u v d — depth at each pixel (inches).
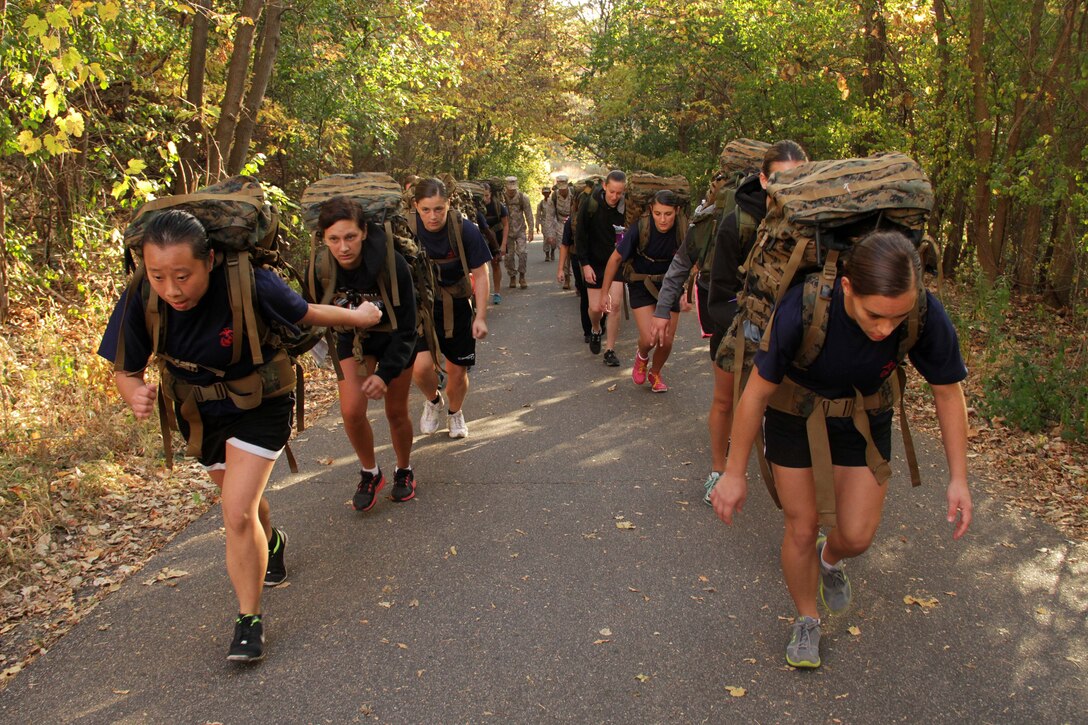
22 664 135.0
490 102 1031.6
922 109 443.5
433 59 586.6
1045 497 195.3
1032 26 381.4
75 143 324.2
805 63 547.2
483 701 123.7
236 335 126.0
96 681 130.1
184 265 114.9
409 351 174.9
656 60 720.3
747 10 599.8
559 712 121.1
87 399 241.6
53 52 266.5
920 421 255.6
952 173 411.8
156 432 231.8
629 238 271.1
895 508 190.1
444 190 222.8
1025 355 292.8
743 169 198.1
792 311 112.7
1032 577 157.0
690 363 332.2
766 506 190.2
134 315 125.1
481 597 153.2
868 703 121.5
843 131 456.1
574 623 144.0
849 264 104.9
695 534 177.5
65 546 174.4
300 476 215.8
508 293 539.5
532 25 1106.1
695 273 226.7
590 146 1116.5
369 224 172.6
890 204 110.0
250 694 126.2
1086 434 226.1
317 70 531.2
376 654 135.9
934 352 113.8
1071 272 374.3
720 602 149.9
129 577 163.2
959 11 403.2
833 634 139.4
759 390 114.7
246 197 126.2
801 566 127.7
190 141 381.1
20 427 219.5
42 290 316.5
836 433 122.9
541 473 214.8
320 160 580.4
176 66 453.7
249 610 134.5
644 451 229.9
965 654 132.8
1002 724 116.4
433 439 243.9
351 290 170.7
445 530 181.8
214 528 184.4
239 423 134.4
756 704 122.0
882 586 154.7
